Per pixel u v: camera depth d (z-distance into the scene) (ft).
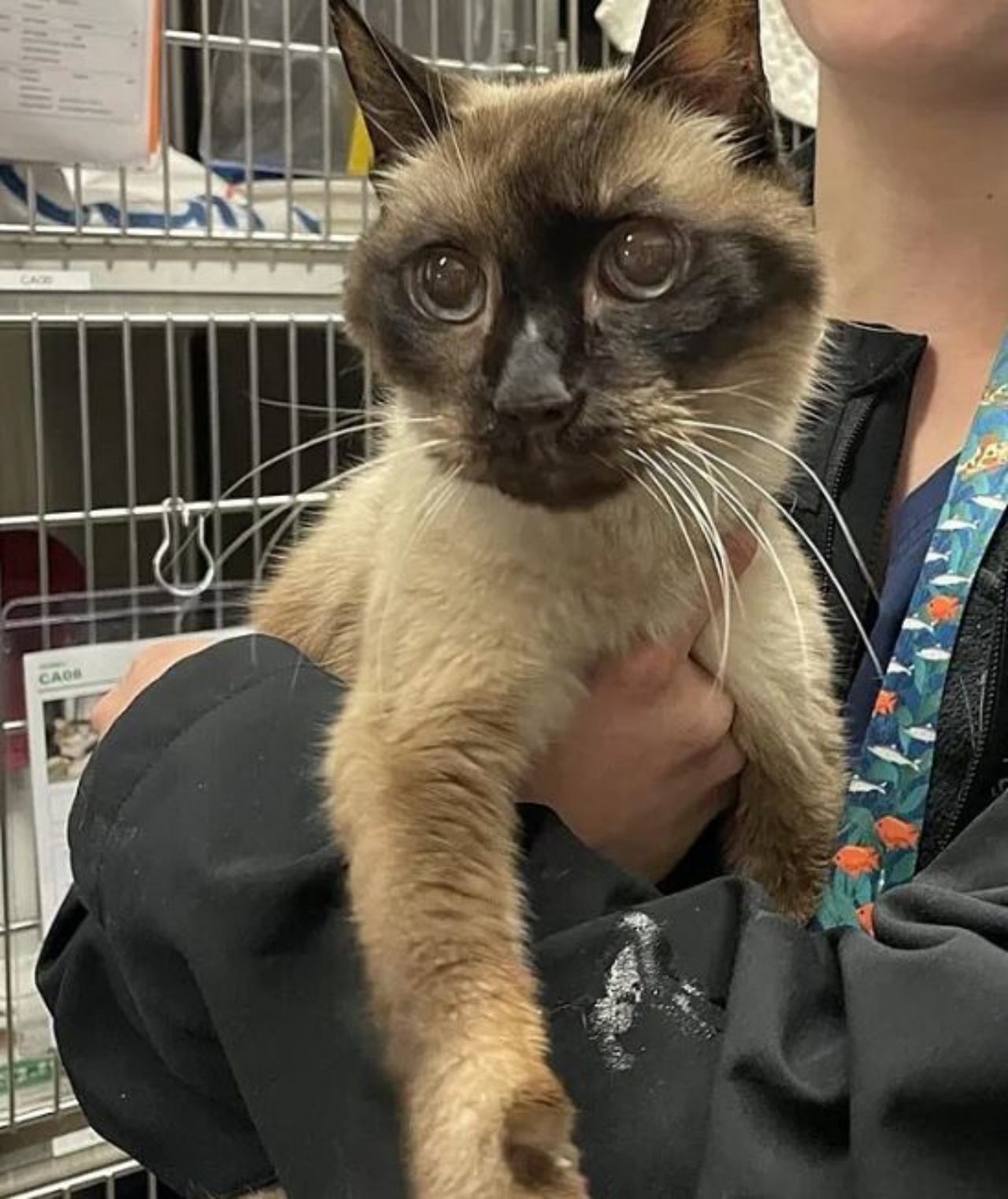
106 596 4.53
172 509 4.63
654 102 2.84
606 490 2.59
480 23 5.14
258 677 2.71
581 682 2.78
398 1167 2.16
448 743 2.58
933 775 2.80
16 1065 4.39
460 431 2.64
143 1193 4.71
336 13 2.97
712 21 2.82
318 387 5.39
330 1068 2.22
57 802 4.33
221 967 2.28
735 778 3.03
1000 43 3.01
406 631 2.69
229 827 2.39
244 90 4.78
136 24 4.14
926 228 3.36
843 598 3.00
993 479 2.88
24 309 4.26
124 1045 2.71
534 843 2.53
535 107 2.87
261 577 3.89
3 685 4.31
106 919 2.51
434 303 2.80
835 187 3.52
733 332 2.67
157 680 2.79
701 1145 2.07
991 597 2.80
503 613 2.66
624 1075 2.17
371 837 2.40
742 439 2.78
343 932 2.30
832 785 2.97
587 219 2.63
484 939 2.35
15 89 4.00
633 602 2.76
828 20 3.17
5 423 5.37
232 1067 2.32
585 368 2.55
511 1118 2.13
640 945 2.26
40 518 4.52
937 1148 1.88
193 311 4.55
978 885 2.21
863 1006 2.01
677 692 2.80
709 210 2.69
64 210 4.35
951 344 3.34
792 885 3.00
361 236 3.26
